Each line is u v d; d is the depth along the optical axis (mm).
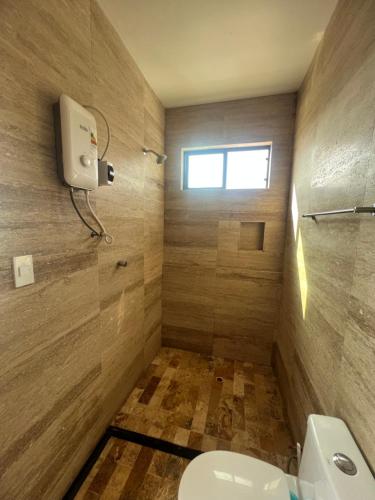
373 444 589
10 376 711
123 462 1145
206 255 1995
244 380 1771
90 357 1115
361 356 675
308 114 1351
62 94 824
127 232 1417
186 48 1288
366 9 742
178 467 1128
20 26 677
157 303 2025
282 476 792
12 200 688
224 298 2006
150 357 1935
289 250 1657
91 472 1096
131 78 1361
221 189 1895
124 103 1299
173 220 2021
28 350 770
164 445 1238
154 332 1990
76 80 915
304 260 1289
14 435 737
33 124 740
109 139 1080
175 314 2139
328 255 958
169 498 1001
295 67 1422
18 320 726
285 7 1037
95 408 1185
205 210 1950
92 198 1068
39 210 784
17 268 710
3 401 694
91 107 964
